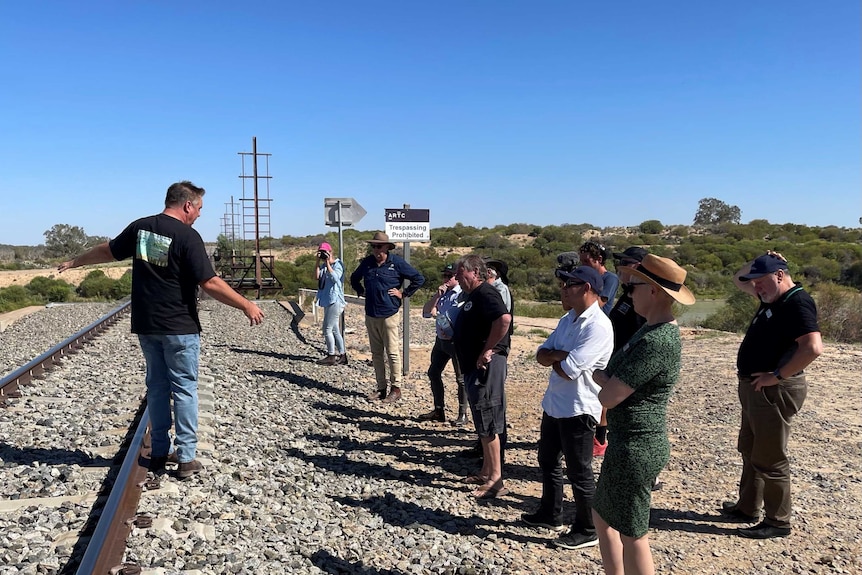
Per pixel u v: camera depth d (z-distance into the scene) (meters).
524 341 15.36
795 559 4.48
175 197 4.99
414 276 8.94
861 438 7.42
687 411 8.74
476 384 5.39
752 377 4.82
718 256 54.19
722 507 5.38
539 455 4.84
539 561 4.32
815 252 53.53
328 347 11.30
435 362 7.76
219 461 5.62
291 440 6.75
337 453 6.50
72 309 21.25
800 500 5.55
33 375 8.91
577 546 4.50
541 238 67.56
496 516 5.07
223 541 4.09
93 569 3.32
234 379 9.33
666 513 5.24
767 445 4.75
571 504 5.45
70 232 88.50
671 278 3.19
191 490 4.81
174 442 5.29
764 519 4.88
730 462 6.56
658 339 3.15
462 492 5.58
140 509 4.34
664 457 3.26
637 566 3.31
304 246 71.25
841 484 5.93
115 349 11.96
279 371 10.29
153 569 3.54
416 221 9.19
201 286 4.94
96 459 5.59
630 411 3.27
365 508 5.05
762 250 56.12
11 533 4.07
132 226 4.94
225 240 29.48
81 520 4.34
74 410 7.16
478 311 5.29
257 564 3.81
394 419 8.02
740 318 18.73
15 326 17.30
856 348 13.97
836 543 4.72
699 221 112.00
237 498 4.84
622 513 3.30
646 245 62.12
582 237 67.50
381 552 4.27
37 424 6.54
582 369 4.31
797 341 4.55
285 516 4.71
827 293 19.11
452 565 4.14
